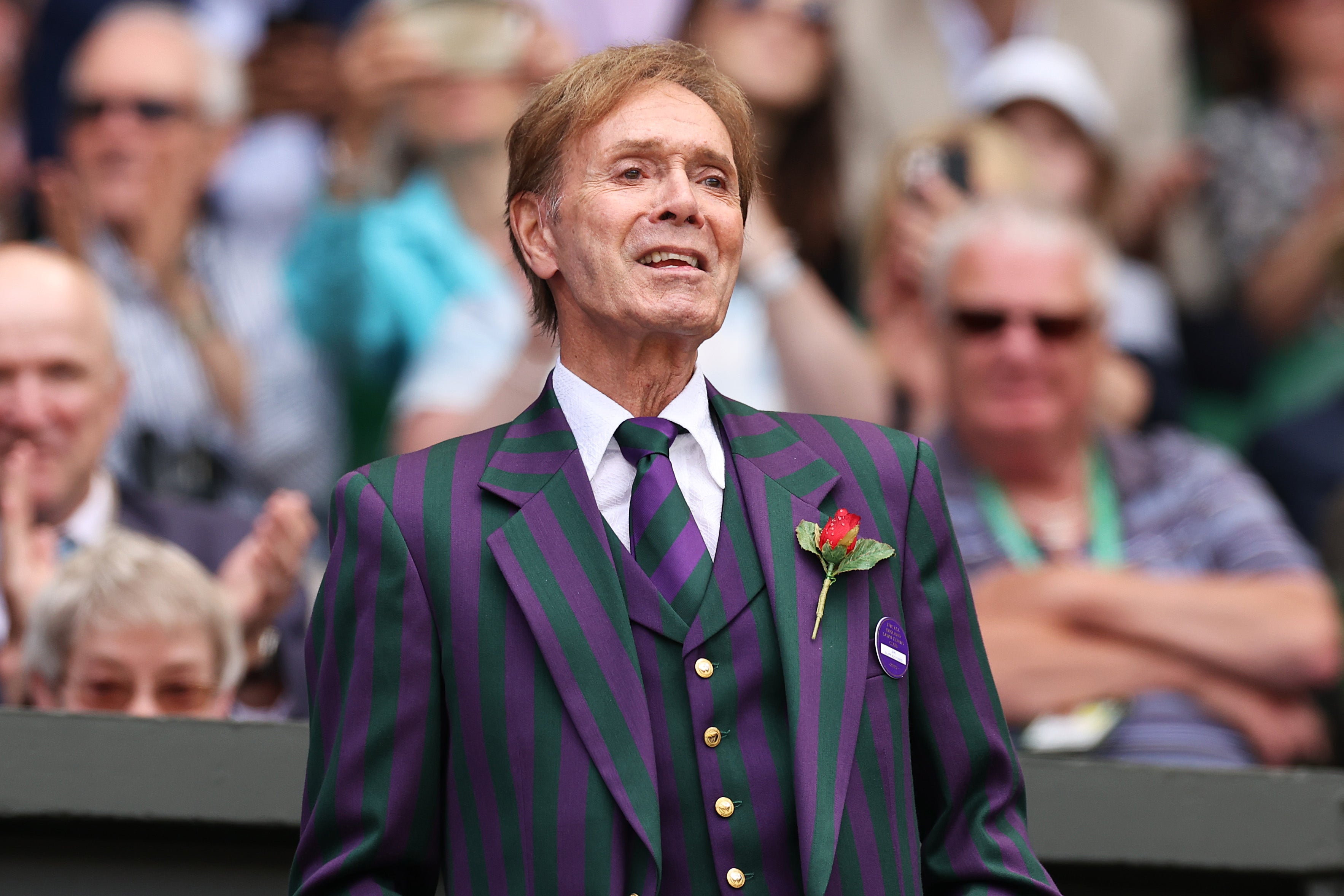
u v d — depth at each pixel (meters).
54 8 19.78
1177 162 21.36
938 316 16.27
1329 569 17.12
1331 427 19.25
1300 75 21.91
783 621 6.01
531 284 6.80
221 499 17.36
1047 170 19.95
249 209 18.62
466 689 6.00
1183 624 15.12
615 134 6.31
